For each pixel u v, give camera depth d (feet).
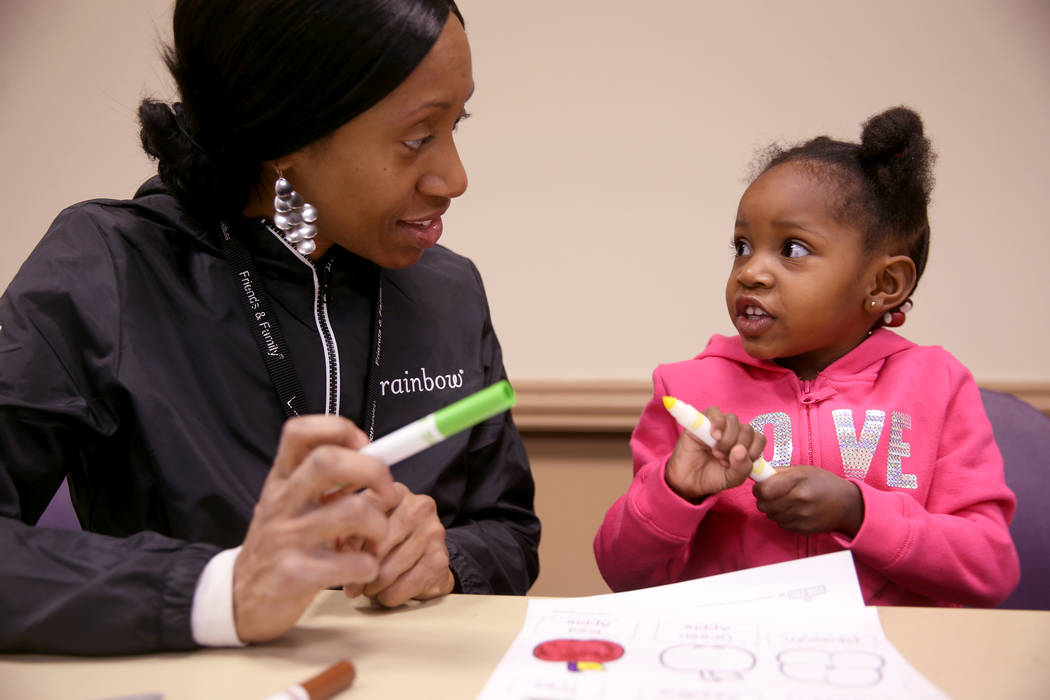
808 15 5.33
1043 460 3.29
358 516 1.85
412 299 3.22
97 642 1.93
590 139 5.52
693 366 3.31
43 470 2.56
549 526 5.62
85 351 2.67
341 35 2.43
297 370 2.91
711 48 5.41
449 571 2.44
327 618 2.23
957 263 5.27
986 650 1.89
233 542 2.70
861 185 2.95
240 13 2.49
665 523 2.79
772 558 2.92
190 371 2.79
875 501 2.68
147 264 2.85
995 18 5.18
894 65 5.29
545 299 5.60
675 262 5.50
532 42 5.52
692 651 1.90
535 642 1.98
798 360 3.19
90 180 5.68
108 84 5.62
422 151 2.60
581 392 5.51
